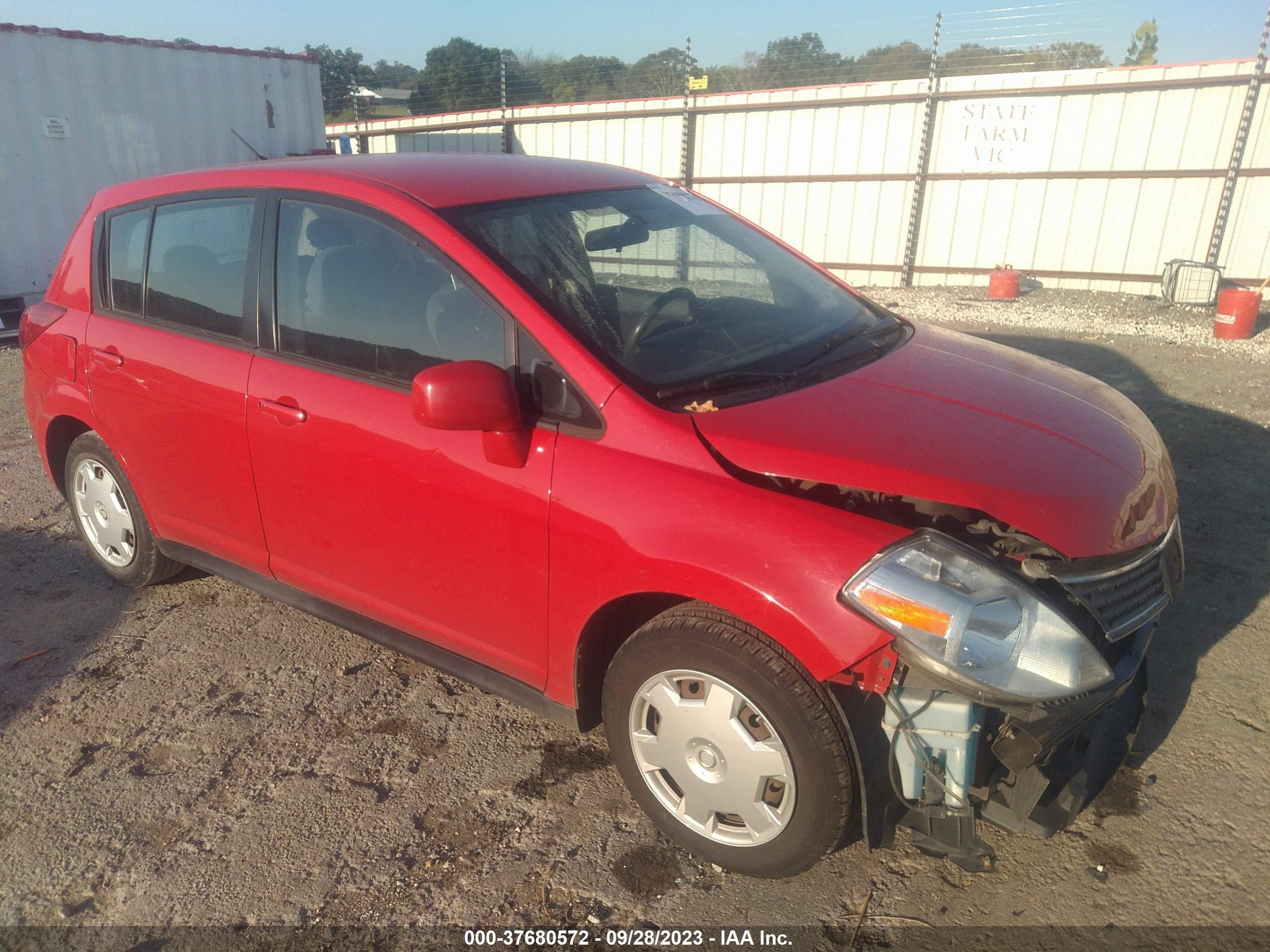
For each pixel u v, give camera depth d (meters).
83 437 3.84
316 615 3.20
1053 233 12.50
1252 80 10.73
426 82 18.16
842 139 13.37
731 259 3.20
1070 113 11.91
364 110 19.09
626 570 2.27
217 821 2.67
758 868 2.31
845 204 13.66
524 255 2.65
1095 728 2.47
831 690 2.08
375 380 2.76
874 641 1.98
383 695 3.27
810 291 3.25
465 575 2.66
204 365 3.17
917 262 13.48
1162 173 11.57
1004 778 2.24
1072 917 2.25
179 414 3.28
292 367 2.95
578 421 2.38
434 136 17.66
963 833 2.16
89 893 2.42
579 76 17.98
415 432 2.64
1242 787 2.66
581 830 2.60
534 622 2.55
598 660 2.58
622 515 2.26
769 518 2.11
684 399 2.39
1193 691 3.10
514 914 2.32
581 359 2.39
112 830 2.64
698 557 2.15
